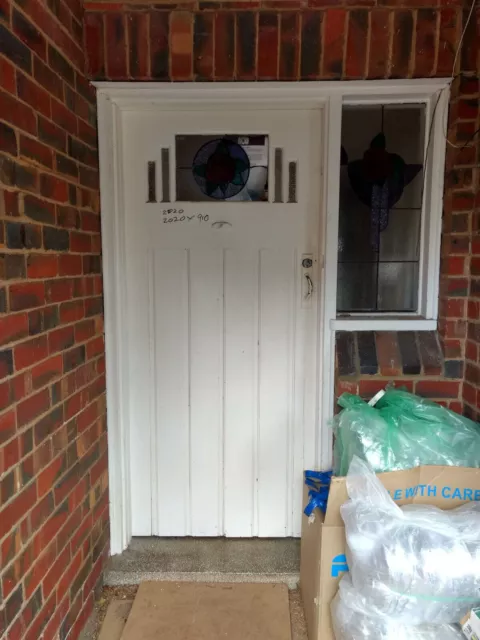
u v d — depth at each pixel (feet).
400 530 4.33
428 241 6.07
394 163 6.16
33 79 4.18
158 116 6.19
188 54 5.57
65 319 4.86
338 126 5.82
